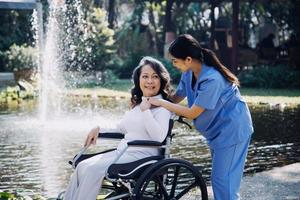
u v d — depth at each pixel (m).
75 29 21.48
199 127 4.42
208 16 28.91
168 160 4.14
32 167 7.59
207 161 7.89
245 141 4.40
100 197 5.10
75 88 18.67
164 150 4.35
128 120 4.45
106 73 20.97
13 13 21.77
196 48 4.27
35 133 10.38
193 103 4.43
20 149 8.85
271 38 23.80
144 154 4.31
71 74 21.14
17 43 21.84
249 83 19.25
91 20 21.81
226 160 4.37
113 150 4.51
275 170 6.69
